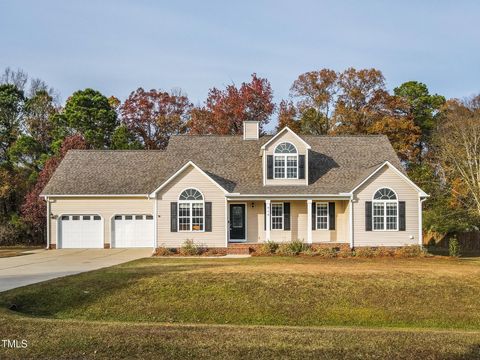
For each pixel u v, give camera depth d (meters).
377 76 52.56
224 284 19.36
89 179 36.59
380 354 12.62
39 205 41.81
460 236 39.66
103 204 35.78
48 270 23.66
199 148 35.97
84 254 31.59
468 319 17.42
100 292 18.44
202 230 30.66
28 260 28.39
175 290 18.81
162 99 59.41
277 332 14.02
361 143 36.09
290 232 32.47
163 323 16.06
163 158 36.97
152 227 35.84
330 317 17.42
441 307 18.09
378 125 49.25
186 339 13.23
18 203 45.59
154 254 29.77
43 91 55.50
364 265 24.28
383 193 30.56
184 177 30.78
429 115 54.81
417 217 30.66
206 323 16.88
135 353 12.46
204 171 31.45
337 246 30.48
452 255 29.98
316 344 13.09
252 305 17.97
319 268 22.56
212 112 54.53
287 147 32.50
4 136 52.28
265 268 22.34
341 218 32.41
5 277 21.55
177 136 37.03
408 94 55.41
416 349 12.95
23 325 14.05
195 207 30.75
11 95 53.78
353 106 52.97
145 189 35.78
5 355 12.25
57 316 16.89
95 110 52.88
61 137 51.56
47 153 50.78
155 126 59.38
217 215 30.73
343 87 53.41
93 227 35.84
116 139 52.00
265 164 32.41
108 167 37.62
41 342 12.91
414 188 30.59
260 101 54.59
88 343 12.89
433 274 21.14
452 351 12.88
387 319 17.36
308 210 31.03
